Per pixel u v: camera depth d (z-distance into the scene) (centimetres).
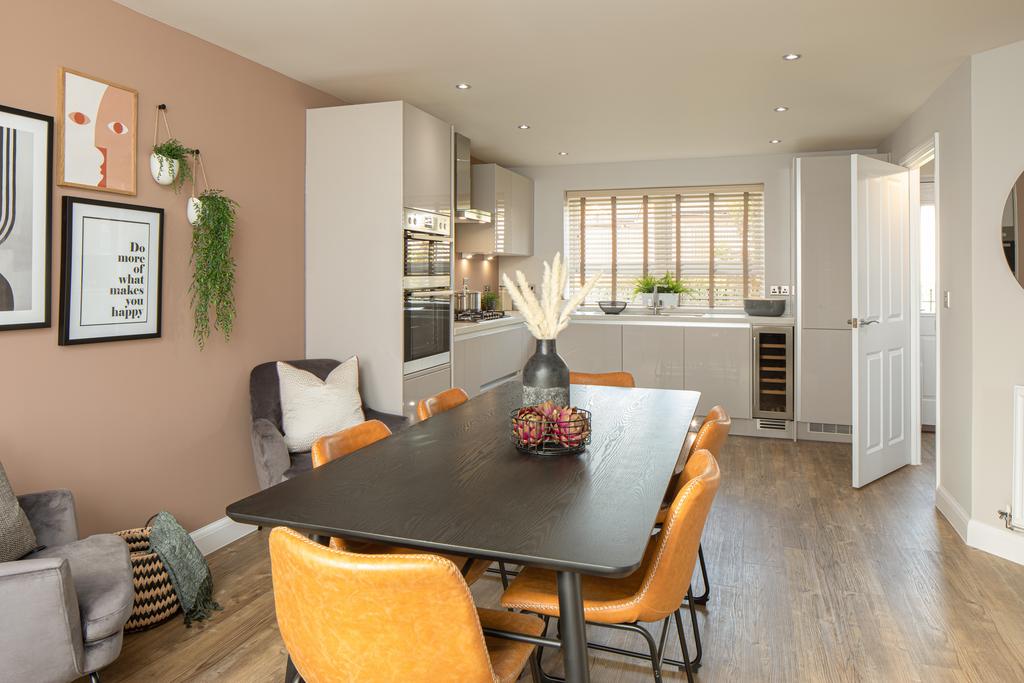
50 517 229
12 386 244
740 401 576
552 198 660
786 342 559
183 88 309
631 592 174
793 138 530
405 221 379
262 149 358
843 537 341
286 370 353
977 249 325
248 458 354
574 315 623
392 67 360
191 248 317
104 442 279
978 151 327
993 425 321
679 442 220
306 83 389
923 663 226
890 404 455
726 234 621
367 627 119
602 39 319
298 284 389
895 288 457
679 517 155
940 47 325
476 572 205
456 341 471
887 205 445
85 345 269
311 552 119
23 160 242
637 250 647
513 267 676
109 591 195
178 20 296
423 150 400
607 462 195
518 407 281
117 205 278
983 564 306
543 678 205
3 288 237
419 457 201
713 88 397
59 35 255
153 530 261
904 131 473
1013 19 292
